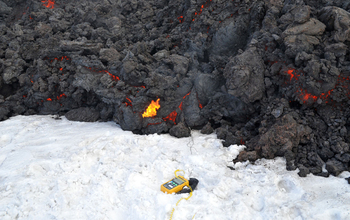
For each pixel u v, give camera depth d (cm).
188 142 666
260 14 712
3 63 980
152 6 1041
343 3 631
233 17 749
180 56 776
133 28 982
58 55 913
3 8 1262
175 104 756
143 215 420
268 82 635
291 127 558
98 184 498
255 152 562
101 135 726
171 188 476
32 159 609
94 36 955
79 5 1127
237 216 405
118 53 863
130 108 746
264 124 599
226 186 481
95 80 836
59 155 626
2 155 652
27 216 436
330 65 553
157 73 753
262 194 455
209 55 777
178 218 409
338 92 554
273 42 650
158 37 901
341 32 565
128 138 692
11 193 491
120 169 549
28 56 994
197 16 823
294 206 416
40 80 915
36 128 807
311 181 485
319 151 536
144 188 487
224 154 589
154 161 571
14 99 962
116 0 1119
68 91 892
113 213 441
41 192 487
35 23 1116
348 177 478
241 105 681
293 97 598
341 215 388
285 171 518
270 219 398
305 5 633
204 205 432
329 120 561
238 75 626
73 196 476
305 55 574
